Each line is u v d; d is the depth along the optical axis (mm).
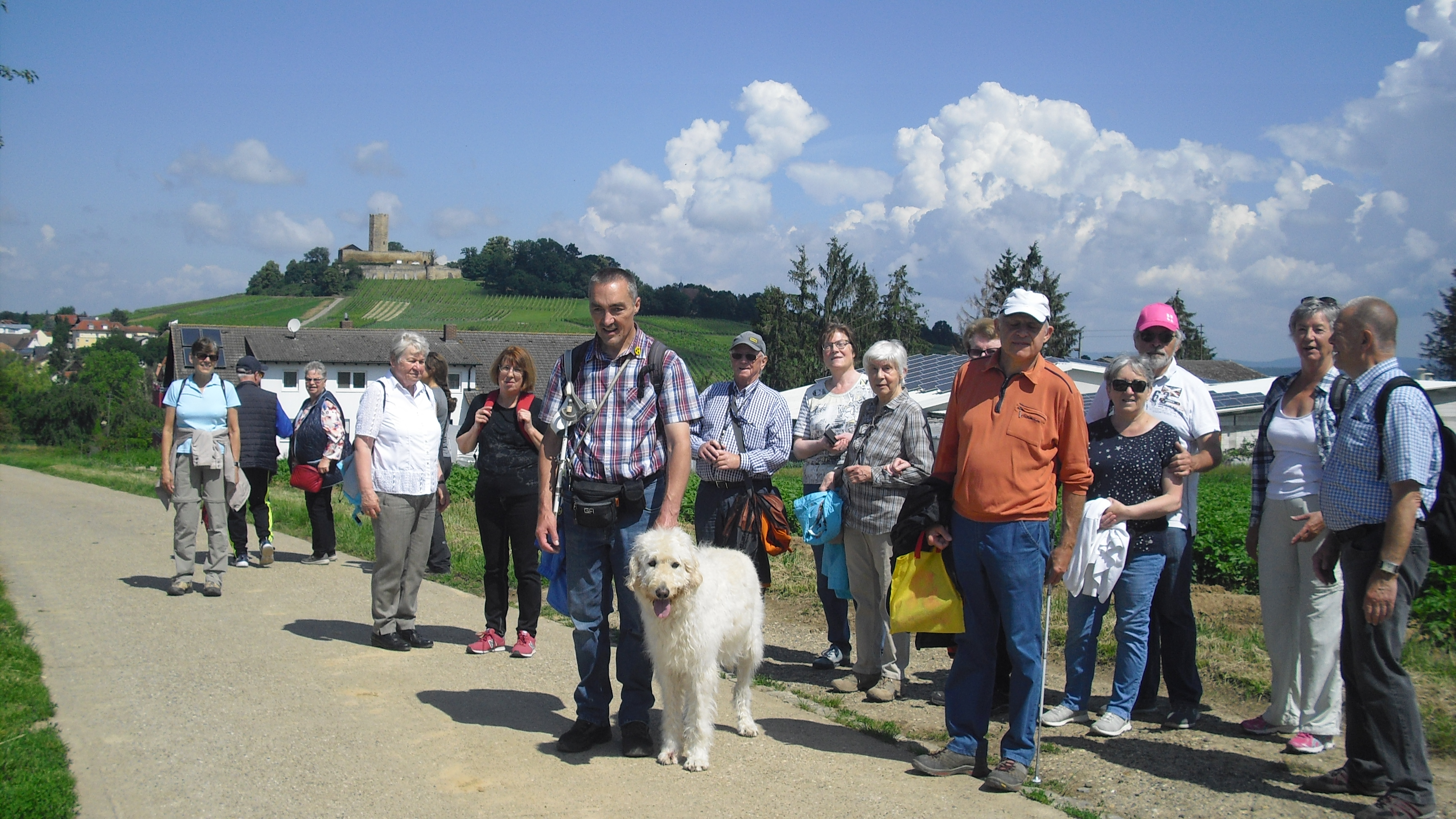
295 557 11234
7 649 6512
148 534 12617
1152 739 5543
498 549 7277
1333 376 5188
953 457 5188
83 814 4230
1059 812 4410
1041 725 5301
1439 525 4332
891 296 64750
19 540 11953
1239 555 10695
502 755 5105
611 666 7262
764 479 6906
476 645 7234
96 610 8117
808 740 5480
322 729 5398
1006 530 4777
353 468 7309
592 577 5270
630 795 4598
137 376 69188
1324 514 4637
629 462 5195
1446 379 38531
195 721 5445
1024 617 4770
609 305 5188
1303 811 4445
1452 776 4852
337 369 52938
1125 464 5586
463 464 26016
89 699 5773
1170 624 5730
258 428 10398
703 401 7121
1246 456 35906
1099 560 5516
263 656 6855
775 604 9523
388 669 6648
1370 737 4434
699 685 4957
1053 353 58156
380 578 7148
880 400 6414
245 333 52875
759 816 4348
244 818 4230
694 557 4898
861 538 6316
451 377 55781
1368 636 4379
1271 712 5520
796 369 62875
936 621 5055
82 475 22766
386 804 4418
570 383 5309
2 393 62594
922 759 4953
